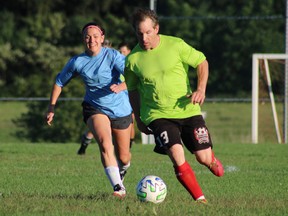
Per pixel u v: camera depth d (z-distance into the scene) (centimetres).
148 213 2261
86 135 4747
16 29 14212
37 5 14088
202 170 3922
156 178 2566
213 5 12656
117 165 2772
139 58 2455
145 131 2573
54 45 13762
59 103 7350
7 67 13725
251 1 11225
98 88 2889
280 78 6619
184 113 2462
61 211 2319
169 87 2434
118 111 2909
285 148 5519
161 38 2456
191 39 9356
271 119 6669
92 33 2852
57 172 3719
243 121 12131
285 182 3350
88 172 3744
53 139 7488
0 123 11525
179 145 2434
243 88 8475
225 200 2631
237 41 8500
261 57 6462
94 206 2409
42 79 10306
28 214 2269
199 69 2447
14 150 5134
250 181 3388
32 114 7600
